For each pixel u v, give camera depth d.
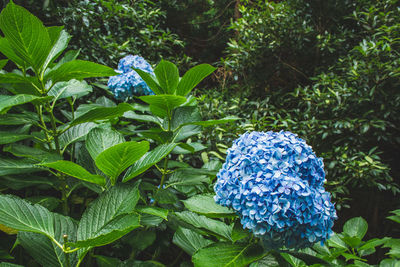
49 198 1.30
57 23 3.68
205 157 3.24
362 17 4.81
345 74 4.50
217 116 4.45
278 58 5.18
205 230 1.18
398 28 4.27
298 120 4.52
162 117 1.51
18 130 1.46
